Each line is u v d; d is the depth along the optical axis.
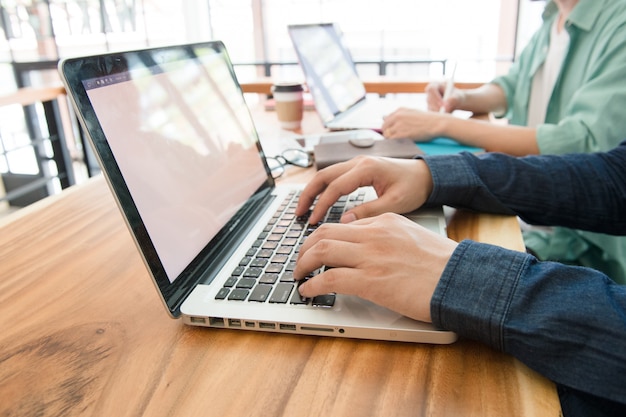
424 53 3.08
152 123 0.54
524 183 0.67
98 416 0.34
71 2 3.31
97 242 0.65
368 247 0.46
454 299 0.40
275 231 0.63
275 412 0.34
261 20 3.30
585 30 1.15
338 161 0.86
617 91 0.93
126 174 0.46
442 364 0.38
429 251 0.46
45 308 0.49
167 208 0.51
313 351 0.40
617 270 0.99
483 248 0.45
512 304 0.39
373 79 1.71
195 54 0.71
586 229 0.69
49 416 0.34
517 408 0.34
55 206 0.79
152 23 3.53
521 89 1.50
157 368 0.39
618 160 0.71
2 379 0.38
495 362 0.39
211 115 0.70
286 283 0.49
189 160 0.59
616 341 0.36
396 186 0.65
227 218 0.62
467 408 0.34
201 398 0.35
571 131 0.97
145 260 0.44
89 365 0.40
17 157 3.10
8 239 0.66
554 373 0.36
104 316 0.47
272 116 1.45
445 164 0.68
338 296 0.46
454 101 1.36
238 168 0.72
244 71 3.22
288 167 0.97
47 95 1.63
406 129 1.07
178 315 0.45
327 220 0.66
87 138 0.43
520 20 2.82
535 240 1.18
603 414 0.37
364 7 3.07
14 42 3.29
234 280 0.50
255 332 0.43
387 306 0.43
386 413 0.33
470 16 2.92
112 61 0.50
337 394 0.35
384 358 0.39
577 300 0.39
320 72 1.36
